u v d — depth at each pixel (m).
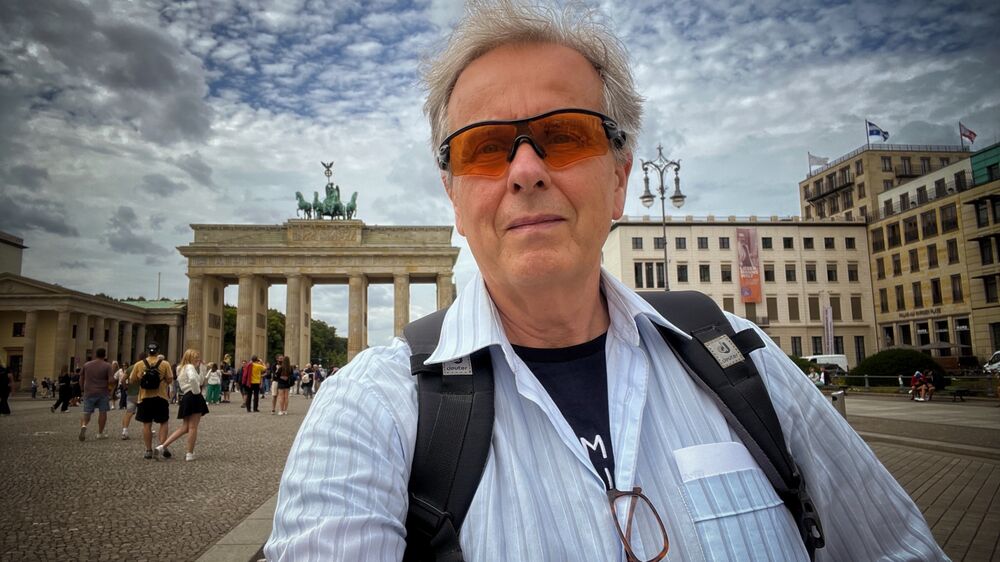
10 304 62.41
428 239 73.44
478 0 1.71
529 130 1.54
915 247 68.75
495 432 1.41
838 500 1.62
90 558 7.03
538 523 1.28
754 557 1.34
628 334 1.63
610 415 1.50
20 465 13.79
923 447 15.98
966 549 7.43
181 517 8.98
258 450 16.27
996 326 58.66
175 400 41.59
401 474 1.32
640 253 72.62
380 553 1.15
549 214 1.52
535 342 1.70
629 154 1.97
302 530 1.17
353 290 70.50
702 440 1.48
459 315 1.60
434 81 1.85
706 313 1.78
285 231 72.00
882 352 43.12
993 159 59.91
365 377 1.45
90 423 24.55
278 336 106.06
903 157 82.69
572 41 1.75
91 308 67.38
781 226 75.44
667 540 1.31
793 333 73.31
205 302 69.69
